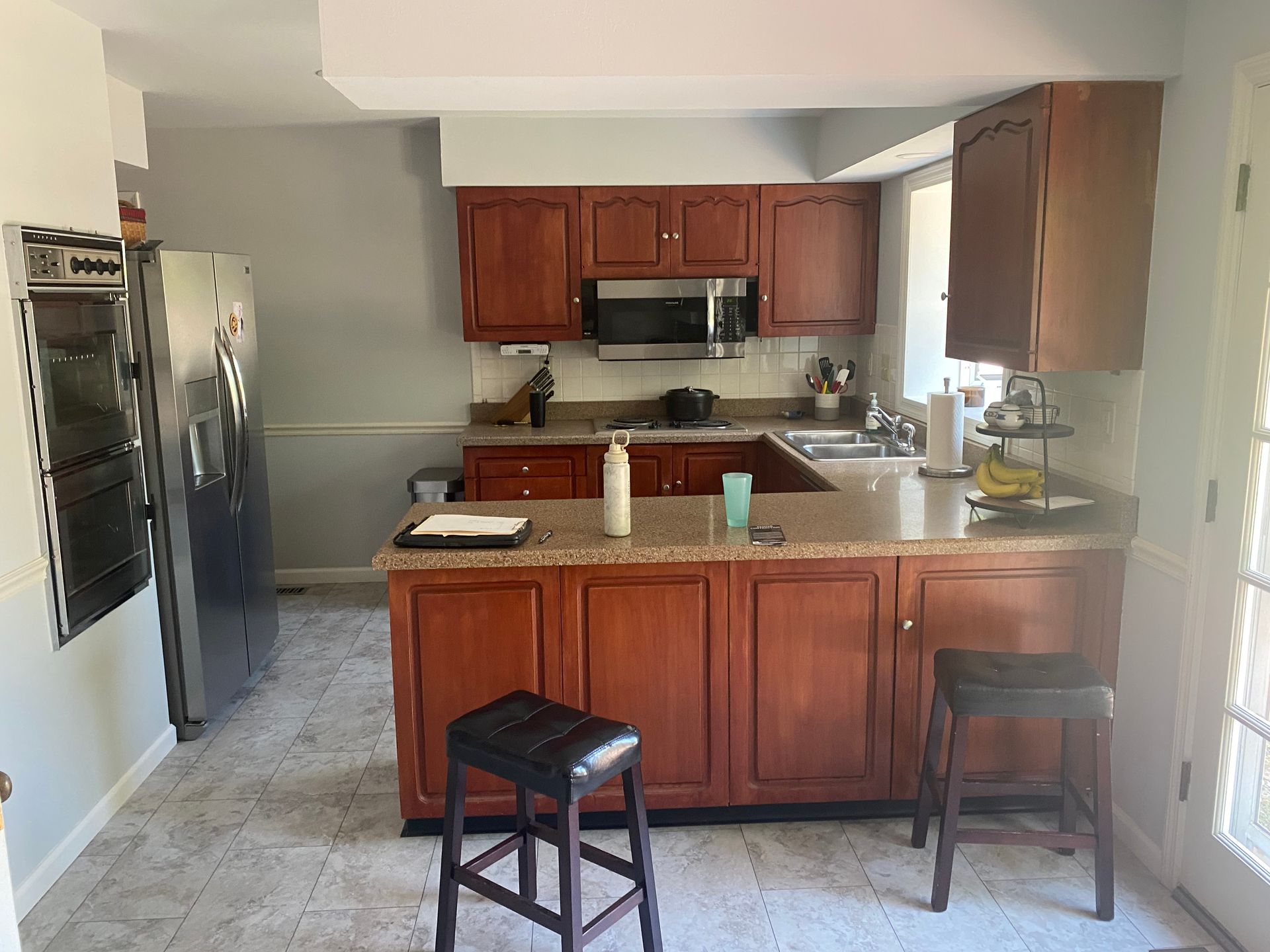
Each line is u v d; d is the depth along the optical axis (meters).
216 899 2.59
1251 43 2.23
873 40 2.47
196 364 3.60
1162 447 2.59
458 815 2.22
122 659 3.14
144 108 4.49
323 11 2.41
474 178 4.84
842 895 2.56
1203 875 2.44
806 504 3.17
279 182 5.13
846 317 5.10
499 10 2.42
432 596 2.70
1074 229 2.60
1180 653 2.52
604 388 5.47
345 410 5.36
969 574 2.76
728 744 2.82
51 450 2.70
